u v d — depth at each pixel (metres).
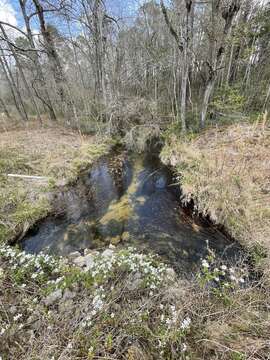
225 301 2.41
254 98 8.98
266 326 2.08
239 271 2.92
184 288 2.54
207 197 4.64
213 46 7.02
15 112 16.03
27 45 12.57
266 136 6.02
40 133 9.98
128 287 2.52
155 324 2.15
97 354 1.89
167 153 7.75
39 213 4.73
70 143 8.91
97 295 2.27
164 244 3.90
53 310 2.31
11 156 6.55
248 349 1.88
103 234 4.34
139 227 4.49
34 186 5.54
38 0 9.15
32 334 2.06
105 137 10.07
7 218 4.28
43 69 13.02
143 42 12.66
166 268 3.03
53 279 2.74
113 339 2.01
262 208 3.83
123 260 2.84
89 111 11.98
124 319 2.17
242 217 3.85
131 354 1.91
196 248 3.73
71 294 2.45
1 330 2.03
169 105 11.12
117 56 12.05
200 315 2.23
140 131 9.51
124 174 7.33
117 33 12.70
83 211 5.21
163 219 4.68
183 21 7.51
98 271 2.57
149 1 11.61
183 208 5.00
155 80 10.80
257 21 7.75
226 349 1.88
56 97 13.84
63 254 3.78
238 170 4.75
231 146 6.15
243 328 2.12
